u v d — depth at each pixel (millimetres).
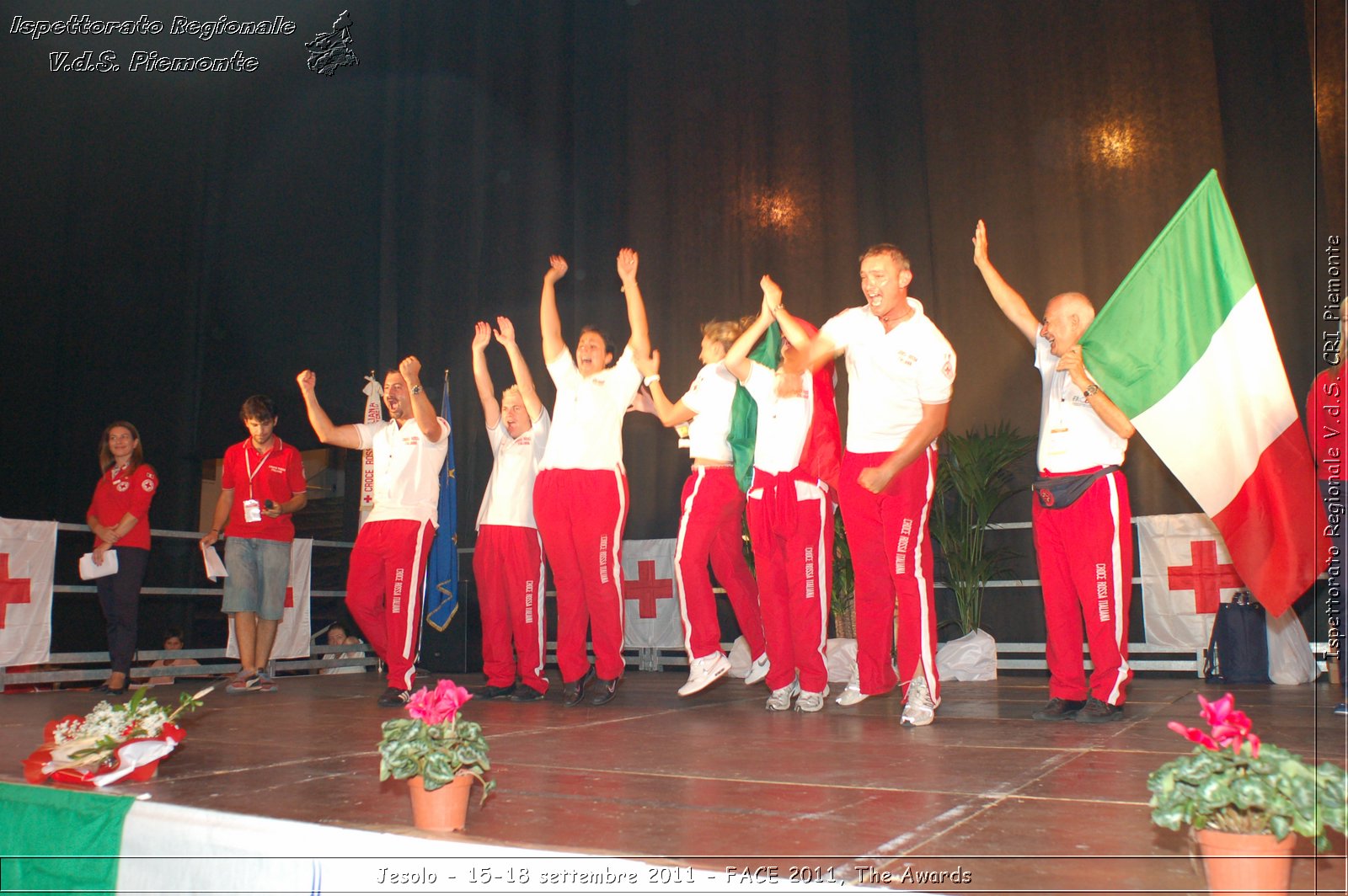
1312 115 5766
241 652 5492
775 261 7398
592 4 8492
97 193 8398
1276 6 5926
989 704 4113
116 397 8469
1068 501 3539
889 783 2297
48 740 2492
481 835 1803
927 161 6895
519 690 4859
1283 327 5699
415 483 4660
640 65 8188
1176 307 3771
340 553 9539
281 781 2426
